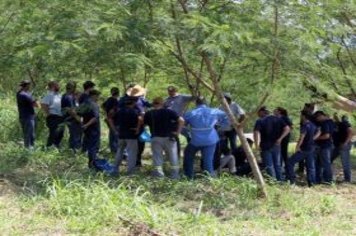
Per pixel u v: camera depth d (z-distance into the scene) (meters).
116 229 15.75
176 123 24.67
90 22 19.11
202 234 15.96
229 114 22.75
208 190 22.36
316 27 19.53
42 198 18.61
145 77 31.56
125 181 22.69
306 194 23.41
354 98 24.41
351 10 21.12
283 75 20.77
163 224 16.55
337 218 19.34
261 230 17.11
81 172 24.95
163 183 22.98
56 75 31.34
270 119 26.02
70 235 15.07
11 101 41.03
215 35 17.36
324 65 21.19
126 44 19.61
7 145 30.31
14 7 29.17
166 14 20.23
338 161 38.31
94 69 25.72
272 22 20.12
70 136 29.70
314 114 28.02
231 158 27.47
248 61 22.81
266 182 24.98
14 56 30.19
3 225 15.50
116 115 26.19
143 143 28.52
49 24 21.75
